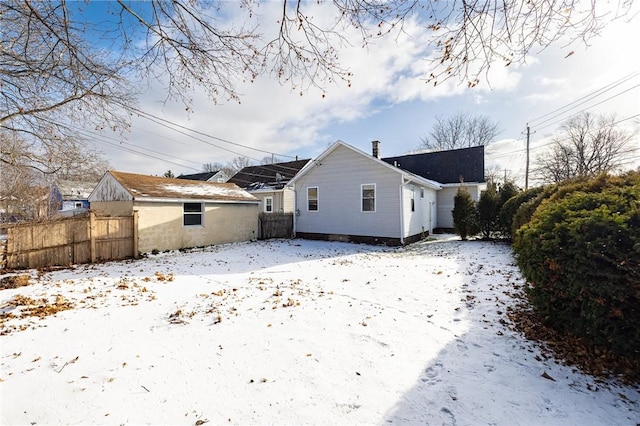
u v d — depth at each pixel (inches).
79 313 184.1
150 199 433.4
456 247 444.1
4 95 257.6
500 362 118.6
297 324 162.1
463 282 236.8
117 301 208.8
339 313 177.8
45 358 127.0
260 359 125.2
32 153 332.8
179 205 475.5
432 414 90.2
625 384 100.7
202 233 509.4
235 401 98.0
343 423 87.3
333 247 494.9
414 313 175.3
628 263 99.3
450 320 163.5
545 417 87.5
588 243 107.9
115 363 122.8
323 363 121.0
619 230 105.0
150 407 95.4
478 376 109.7
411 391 101.8
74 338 147.3
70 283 259.8
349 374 113.0
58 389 104.9
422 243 526.9
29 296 218.1
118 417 91.0
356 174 545.6
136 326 163.2
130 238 407.2
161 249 449.1
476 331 148.0
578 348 119.8
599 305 105.9
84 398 100.0
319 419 89.0
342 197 564.7
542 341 131.9
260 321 167.6
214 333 152.3
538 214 151.6
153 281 268.5
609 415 87.7
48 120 300.7
